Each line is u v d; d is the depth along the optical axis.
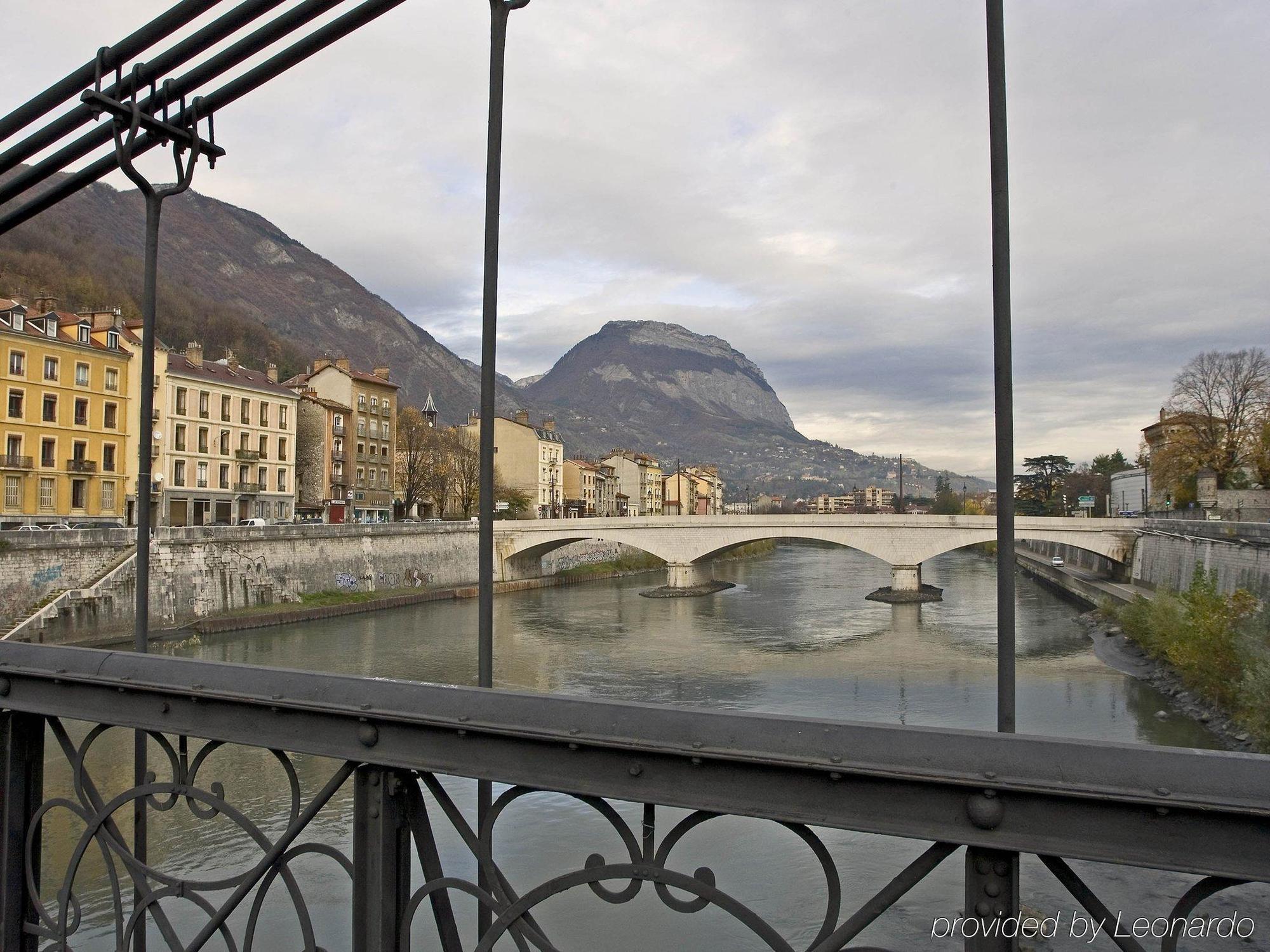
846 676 28.98
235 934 9.05
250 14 3.24
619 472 122.88
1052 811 1.84
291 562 44.16
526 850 11.79
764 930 2.00
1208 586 25.73
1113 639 34.97
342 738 2.54
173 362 48.69
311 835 12.34
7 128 3.82
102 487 43.00
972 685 27.39
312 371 66.62
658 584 68.44
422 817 2.56
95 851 11.62
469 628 39.84
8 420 38.84
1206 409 51.94
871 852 11.89
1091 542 51.44
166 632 34.31
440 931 2.50
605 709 2.23
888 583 68.69
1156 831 1.76
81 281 65.56
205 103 3.62
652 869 2.15
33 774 3.28
